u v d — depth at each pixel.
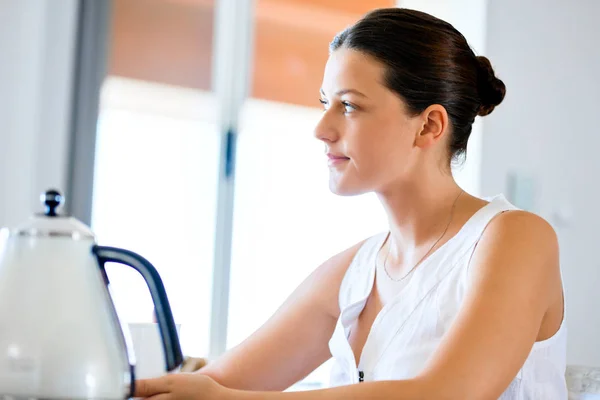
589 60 3.96
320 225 3.71
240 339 3.55
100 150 3.31
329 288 1.35
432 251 1.21
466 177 3.76
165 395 0.92
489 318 1.00
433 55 1.16
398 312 1.19
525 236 1.09
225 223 3.53
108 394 0.71
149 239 3.40
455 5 3.88
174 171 3.46
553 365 1.17
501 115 3.77
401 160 1.17
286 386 1.34
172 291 3.44
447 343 0.99
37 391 0.69
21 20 3.01
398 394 0.93
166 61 3.46
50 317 0.71
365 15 1.19
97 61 3.25
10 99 2.99
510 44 3.79
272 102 3.70
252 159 3.62
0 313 0.71
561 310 1.16
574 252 3.88
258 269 3.59
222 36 3.59
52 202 0.77
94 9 3.23
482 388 0.95
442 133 1.18
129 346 0.83
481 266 1.08
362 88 1.14
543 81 3.86
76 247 0.74
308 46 3.81
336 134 1.18
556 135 3.88
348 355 1.23
